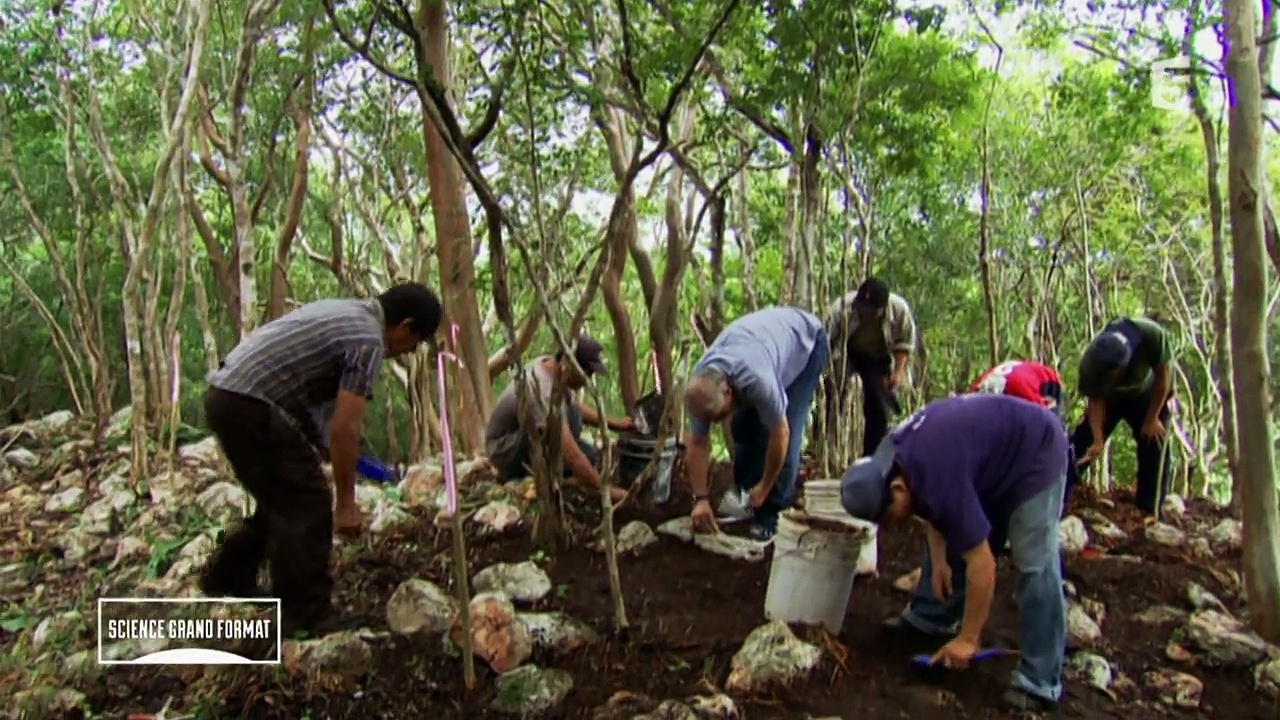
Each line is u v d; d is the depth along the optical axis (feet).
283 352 12.37
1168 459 21.20
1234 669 13.41
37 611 15.89
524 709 11.39
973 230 35.17
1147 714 12.27
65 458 27.66
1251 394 13.75
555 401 15.75
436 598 13.15
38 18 27.35
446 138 13.87
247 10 21.39
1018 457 11.78
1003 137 32.35
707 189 19.52
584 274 30.14
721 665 12.53
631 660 12.62
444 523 17.48
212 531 18.45
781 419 14.84
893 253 34.40
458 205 23.53
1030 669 11.98
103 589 16.20
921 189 31.96
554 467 16.14
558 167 24.89
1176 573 16.70
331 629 12.94
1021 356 39.58
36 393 45.29
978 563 11.58
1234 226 13.50
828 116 17.11
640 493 18.62
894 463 11.58
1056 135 32.01
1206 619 14.07
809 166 17.92
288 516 12.69
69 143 30.01
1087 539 18.08
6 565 18.61
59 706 11.55
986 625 14.02
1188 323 40.96
